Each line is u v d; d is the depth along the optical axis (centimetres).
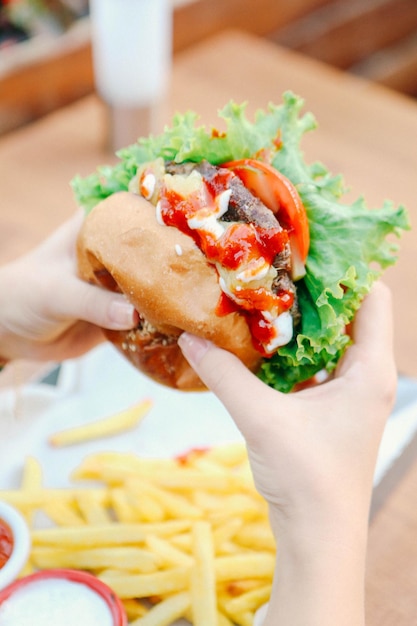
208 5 122
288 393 48
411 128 93
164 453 58
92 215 47
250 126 48
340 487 42
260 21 133
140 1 78
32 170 84
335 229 46
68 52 107
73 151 88
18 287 53
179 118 49
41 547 51
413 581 50
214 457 56
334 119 94
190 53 106
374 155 88
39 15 105
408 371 63
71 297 50
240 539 52
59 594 47
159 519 52
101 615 46
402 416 58
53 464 57
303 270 45
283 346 46
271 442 42
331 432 43
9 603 46
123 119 84
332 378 47
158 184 45
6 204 79
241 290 43
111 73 82
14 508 50
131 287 44
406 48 160
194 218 43
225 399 44
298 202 45
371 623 48
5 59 102
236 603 48
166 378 50
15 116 109
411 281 72
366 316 48
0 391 62
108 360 64
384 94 100
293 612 41
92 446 58
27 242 74
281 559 43
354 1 149
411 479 55
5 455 58
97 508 53
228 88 98
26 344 57
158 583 48
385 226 46
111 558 50
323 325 44
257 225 43
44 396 61
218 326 44
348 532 41
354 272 44
